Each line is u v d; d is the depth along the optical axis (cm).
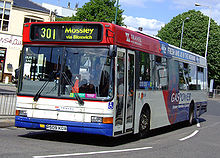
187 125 1623
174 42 5378
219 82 5825
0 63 3566
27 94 883
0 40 3553
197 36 5312
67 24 877
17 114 894
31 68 900
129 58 953
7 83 3403
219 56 5275
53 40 885
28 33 916
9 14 3622
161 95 1209
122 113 900
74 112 838
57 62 875
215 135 1308
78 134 1091
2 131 1044
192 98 1630
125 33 931
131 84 962
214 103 4162
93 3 3950
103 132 820
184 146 987
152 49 1134
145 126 1078
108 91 835
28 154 691
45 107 863
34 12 3753
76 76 855
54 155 697
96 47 856
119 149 848
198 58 1766
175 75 1377
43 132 1088
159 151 865
